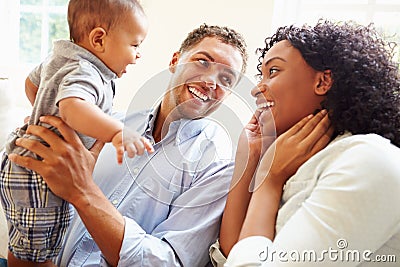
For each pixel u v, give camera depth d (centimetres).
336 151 80
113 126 84
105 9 93
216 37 108
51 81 92
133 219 105
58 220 97
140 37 100
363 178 71
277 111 90
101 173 112
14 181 94
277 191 88
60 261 108
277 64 90
